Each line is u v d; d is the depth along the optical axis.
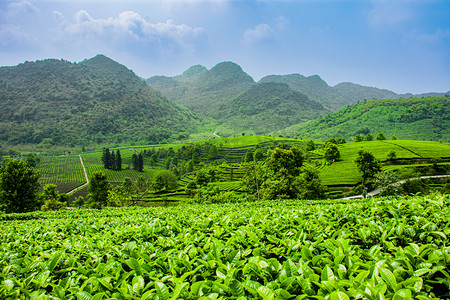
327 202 17.05
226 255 3.96
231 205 17.14
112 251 4.62
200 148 169.12
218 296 2.78
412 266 3.14
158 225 6.64
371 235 4.59
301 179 45.72
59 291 3.19
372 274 2.84
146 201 63.84
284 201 17.58
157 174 83.94
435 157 67.69
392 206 6.19
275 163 55.31
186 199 63.44
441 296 2.99
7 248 5.95
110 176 122.25
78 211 16.84
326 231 4.93
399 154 75.50
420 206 5.95
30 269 4.20
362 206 6.98
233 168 99.00
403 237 4.34
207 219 6.83
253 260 3.39
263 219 6.30
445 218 4.90
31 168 41.97
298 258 3.79
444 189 44.88
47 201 51.91
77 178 118.31
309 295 2.57
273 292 2.52
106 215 15.02
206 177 73.38
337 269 3.09
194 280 3.31
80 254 4.84
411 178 51.09
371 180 53.25
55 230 8.41
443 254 3.11
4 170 39.91
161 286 2.78
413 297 2.50
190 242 4.81
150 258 3.90
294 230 4.86
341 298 2.27
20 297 3.17
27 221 13.59
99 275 3.56
